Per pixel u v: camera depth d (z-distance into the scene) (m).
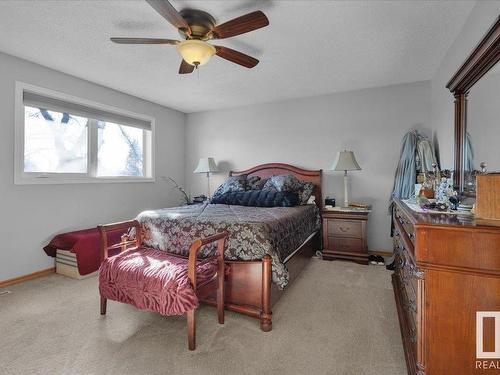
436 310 1.17
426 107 3.37
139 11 1.94
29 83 2.81
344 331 1.83
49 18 2.03
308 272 2.96
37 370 1.45
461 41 2.18
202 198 4.55
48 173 3.04
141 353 1.59
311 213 3.38
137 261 1.91
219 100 4.23
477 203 1.21
